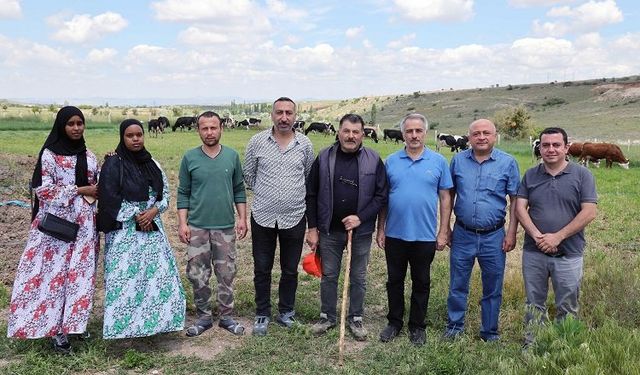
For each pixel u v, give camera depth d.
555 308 5.59
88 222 5.04
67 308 4.91
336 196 5.38
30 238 4.99
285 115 5.30
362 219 5.31
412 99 131.12
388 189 5.42
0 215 10.02
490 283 5.38
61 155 5.00
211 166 5.49
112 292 5.01
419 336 5.39
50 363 4.77
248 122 55.25
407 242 5.34
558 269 5.08
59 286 4.94
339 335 5.55
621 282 6.34
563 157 4.98
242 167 5.77
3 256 7.79
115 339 5.34
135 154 5.16
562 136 4.89
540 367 4.25
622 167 25.22
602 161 27.81
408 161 5.34
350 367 4.77
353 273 5.60
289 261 5.68
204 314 5.69
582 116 77.06
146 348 5.25
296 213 5.52
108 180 5.01
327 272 5.62
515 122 46.56
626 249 9.21
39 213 5.00
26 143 25.61
